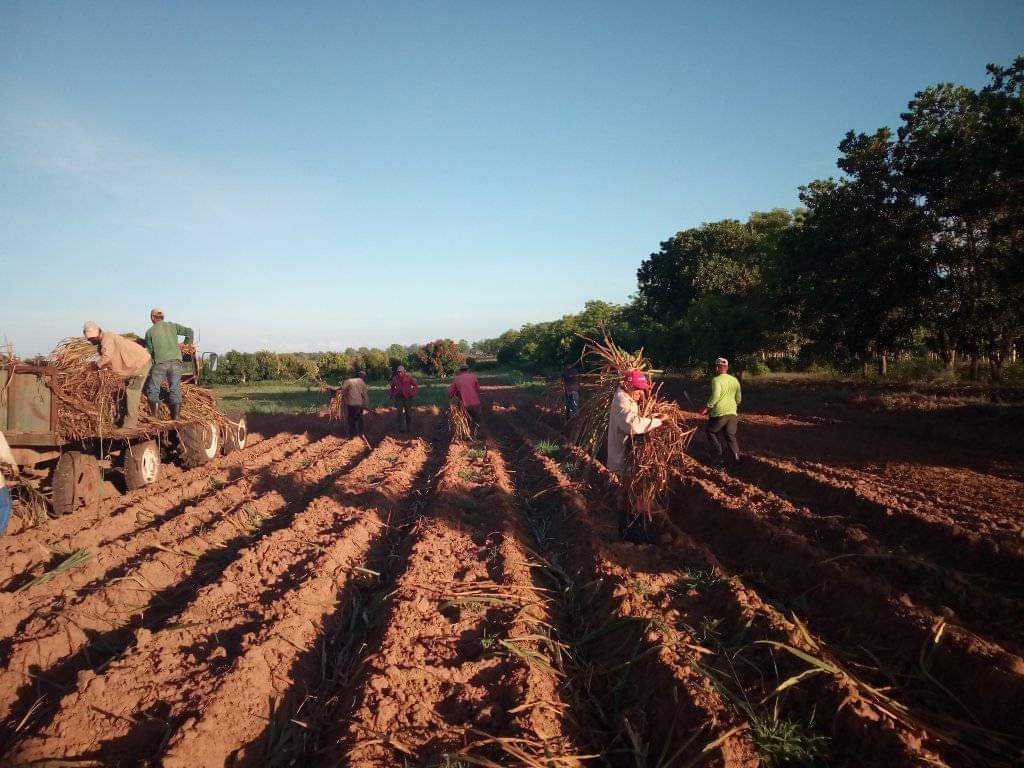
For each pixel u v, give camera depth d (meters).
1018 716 3.70
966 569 5.88
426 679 4.58
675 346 32.00
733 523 7.50
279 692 4.64
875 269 19.62
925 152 18.95
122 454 11.00
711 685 4.22
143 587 6.45
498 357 83.75
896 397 18.27
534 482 11.33
